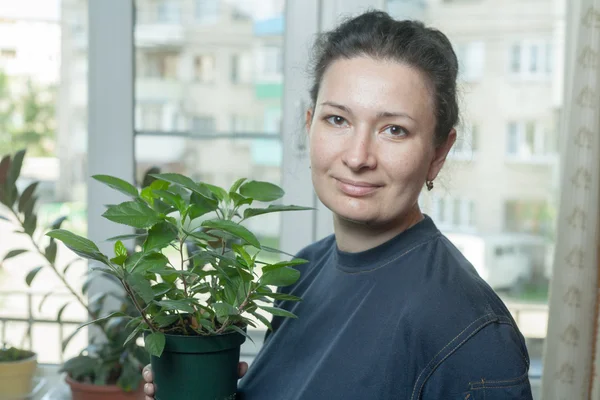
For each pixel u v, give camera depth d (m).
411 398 0.80
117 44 1.68
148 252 0.83
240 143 1.87
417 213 0.94
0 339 1.88
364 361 0.83
